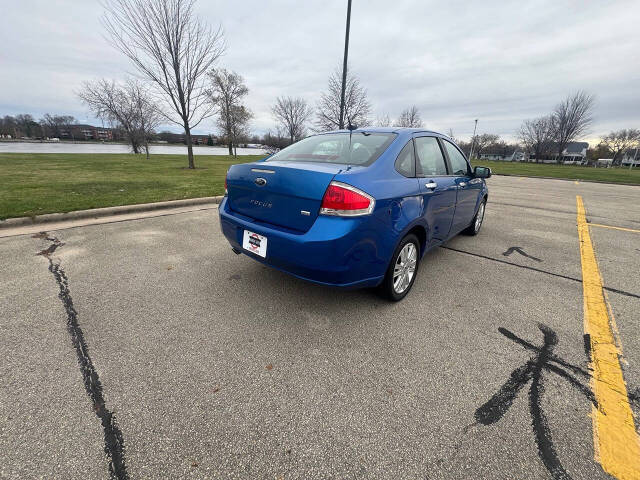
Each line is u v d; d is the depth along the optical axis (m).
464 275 3.39
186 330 2.26
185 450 1.40
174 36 12.05
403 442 1.46
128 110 30.75
